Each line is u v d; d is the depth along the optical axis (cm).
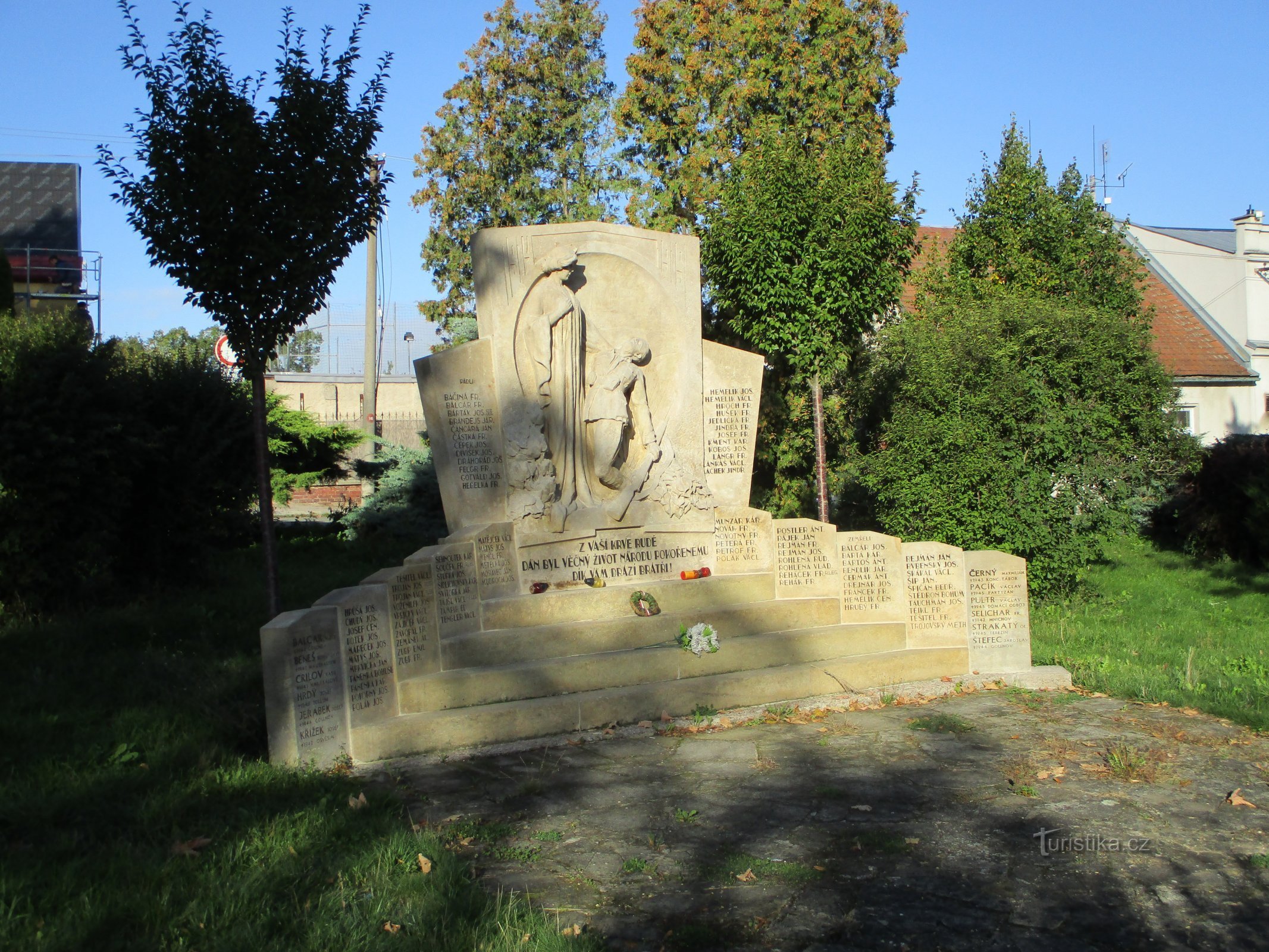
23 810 587
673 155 2298
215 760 698
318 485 3109
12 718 748
